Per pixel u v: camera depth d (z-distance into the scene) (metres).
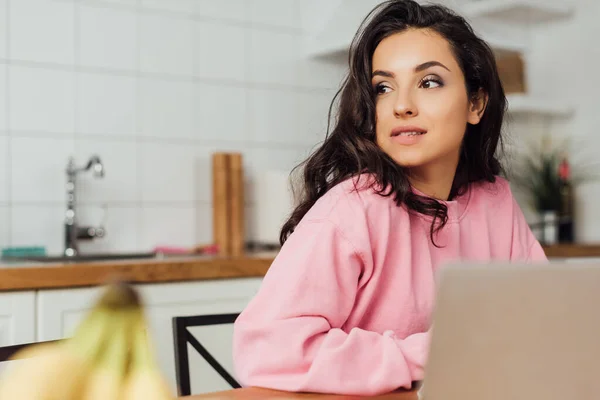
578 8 3.12
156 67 2.64
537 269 0.58
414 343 0.85
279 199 2.71
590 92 3.10
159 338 2.00
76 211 2.48
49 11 2.45
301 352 0.84
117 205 2.55
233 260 2.13
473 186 1.17
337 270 0.90
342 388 0.81
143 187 2.60
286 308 0.87
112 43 2.55
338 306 0.90
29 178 2.40
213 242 2.71
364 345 0.83
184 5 2.70
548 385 0.60
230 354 2.12
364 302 0.95
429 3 1.15
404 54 0.97
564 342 0.59
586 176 3.11
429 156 0.97
